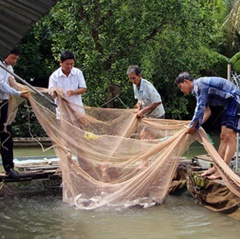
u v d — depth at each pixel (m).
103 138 6.62
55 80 6.99
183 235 5.33
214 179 6.54
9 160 7.02
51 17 12.50
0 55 2.92
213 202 6.40
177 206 6.58
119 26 11.58
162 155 6.29
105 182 6.53
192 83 6.04
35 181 7.35
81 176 6.44
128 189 6.31
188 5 12.04
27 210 6.29
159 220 5.89
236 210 6.04
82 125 6.91
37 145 12.45
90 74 12.12
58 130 6.48
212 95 6.01
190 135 6.27
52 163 8.34
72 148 6.49
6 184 7.13
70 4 11.56
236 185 5.72
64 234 5.30
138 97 7.42
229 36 18.88
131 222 5.79
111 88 12.22
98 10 11.56
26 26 3.02
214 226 5.68
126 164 6.54
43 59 17.45
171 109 14.96
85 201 6.37
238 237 5.29
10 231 5.41
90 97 12.18
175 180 7.52
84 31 11.69
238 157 7.29
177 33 12.34
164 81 14.30
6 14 3.02
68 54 6.83
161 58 13.05
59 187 7.50
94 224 5.68
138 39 11.77
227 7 19.23
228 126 6.02
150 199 6.54
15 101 6.61
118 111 7.21
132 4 11.45
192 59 13.35
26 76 17.03
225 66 18.09
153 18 11.63
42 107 6.47
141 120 7.19
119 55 12.05
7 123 6.67
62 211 6.22
